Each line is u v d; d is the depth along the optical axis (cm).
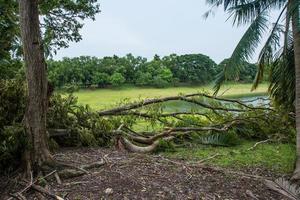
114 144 732
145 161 607
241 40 663
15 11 853
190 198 467
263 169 645
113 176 512
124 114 870
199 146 824
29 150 508
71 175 507
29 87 504
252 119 925
